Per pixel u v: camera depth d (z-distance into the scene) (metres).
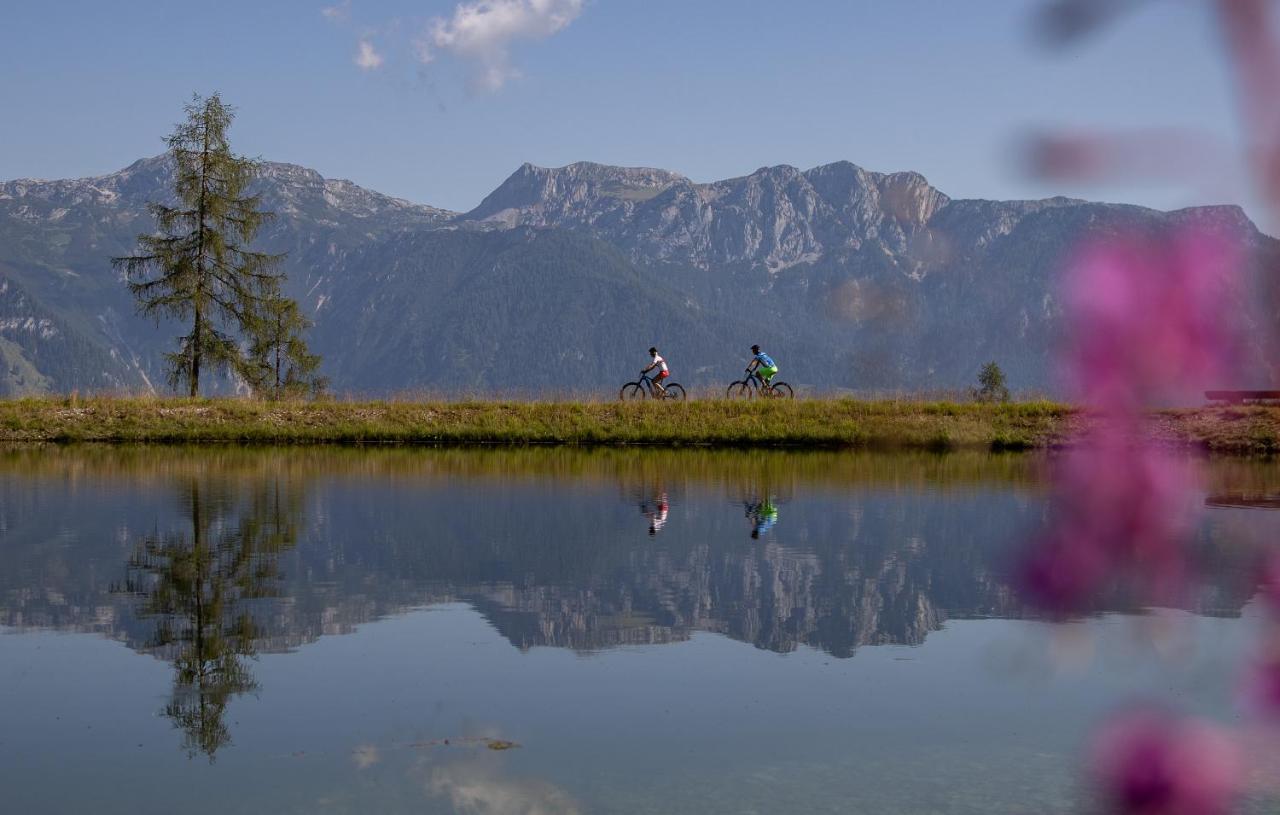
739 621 9.34
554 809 5.20
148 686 7.38
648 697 7.20
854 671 7.80
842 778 5.62
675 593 10.43
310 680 7.54
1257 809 4.82
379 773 5.73
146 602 9.94
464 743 6.24
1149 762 1.73
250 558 12.16
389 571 11.45
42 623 9.16
